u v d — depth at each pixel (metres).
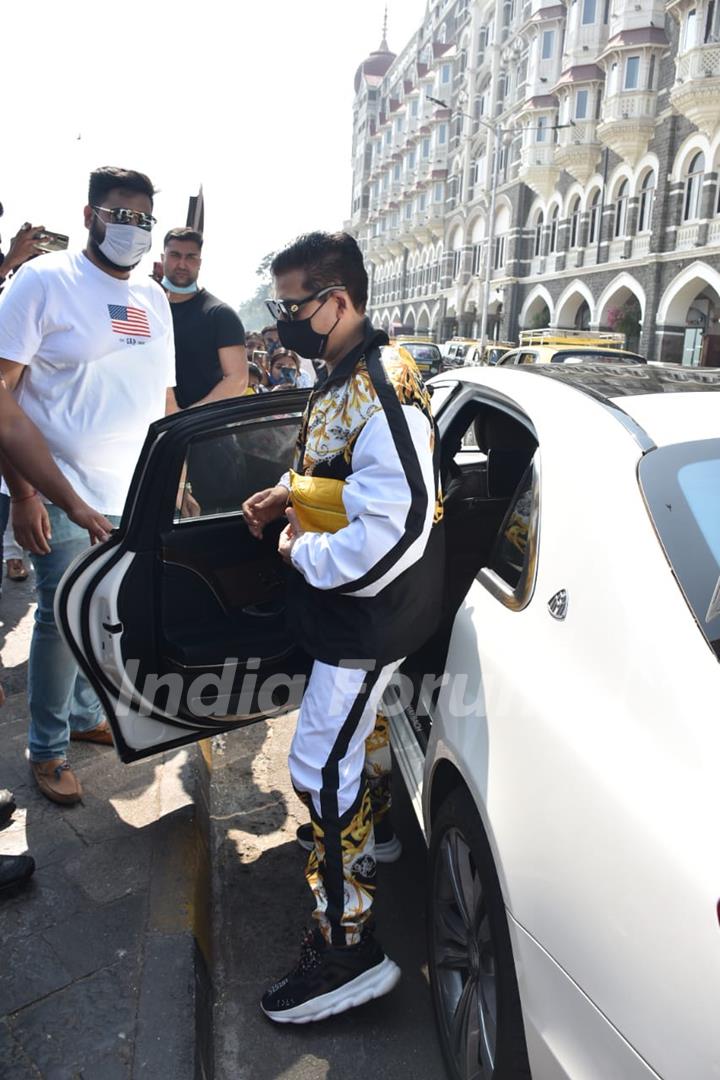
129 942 2.14
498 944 1.60
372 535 1.75
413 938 2.47
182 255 4.03
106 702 2.40
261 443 2.55
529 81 35.34
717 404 1.92
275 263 1.87
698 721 1.29
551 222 36.06
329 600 1.91
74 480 2.73
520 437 3.01
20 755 3.03
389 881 2.71
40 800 2.76
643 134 28.55
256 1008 2.18
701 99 25.05
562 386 2.14
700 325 27.70
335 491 1.88
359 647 1.88
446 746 1.91
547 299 36.09
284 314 1.88
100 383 2.69
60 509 2.60
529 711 1.59
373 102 70.81
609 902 1.27
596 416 1.88
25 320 2.52
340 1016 2.16
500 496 3.09
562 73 33.25
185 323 4.14
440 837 1.97
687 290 27.31
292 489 1.98
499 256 41.28
